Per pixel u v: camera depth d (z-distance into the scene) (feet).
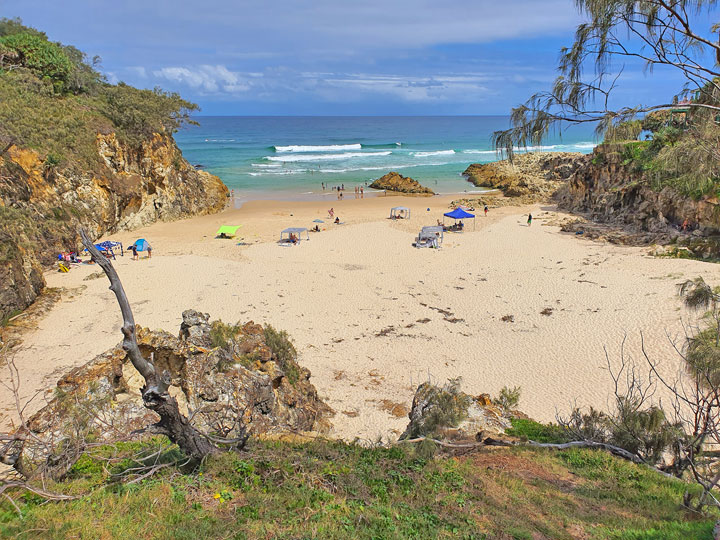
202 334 44.34
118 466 26.89
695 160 23.25
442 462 31.27
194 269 110.73
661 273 97.76
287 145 411.34
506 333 79.51
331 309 90.22
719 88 21.65
